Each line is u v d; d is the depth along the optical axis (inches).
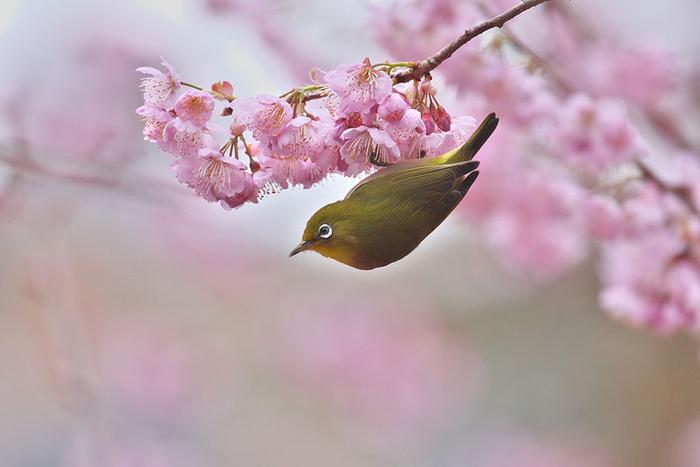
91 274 625.6
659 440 593.0
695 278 337.7
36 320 560.4
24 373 633.0
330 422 647.1
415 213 216.4
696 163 343.3
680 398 593.0
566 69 359.3
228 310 649.6
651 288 348.2
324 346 639.1
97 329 624.7
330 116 185.9
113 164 421.7
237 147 188.9
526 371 629.9
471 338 639.8
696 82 388.8
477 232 474.0
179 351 640.4
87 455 547.8
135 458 592.7
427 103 191.9
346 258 223.9
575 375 620.4
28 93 457.7
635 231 339.9
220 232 621.9
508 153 406.9
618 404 610.9
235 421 646.5
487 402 640.4
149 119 186.2
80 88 461.1
